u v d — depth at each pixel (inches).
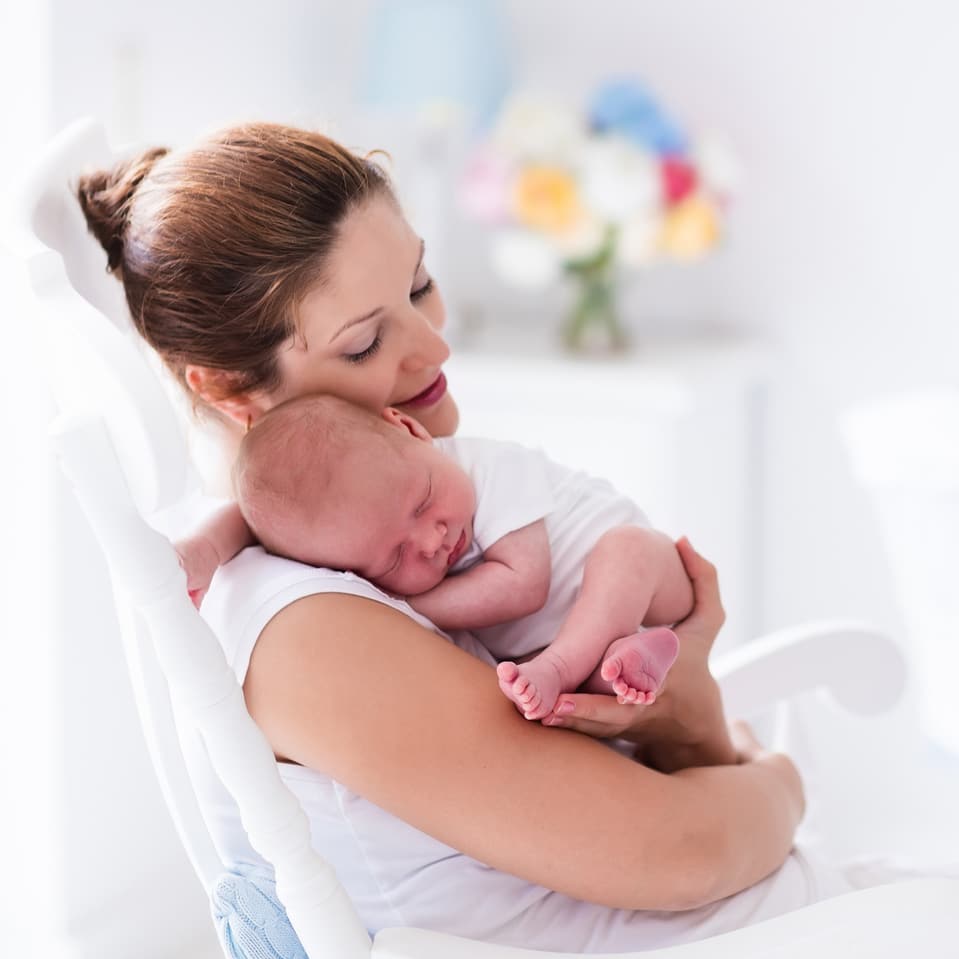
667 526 94.8
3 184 79.7
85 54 83.2
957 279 106.3
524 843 36.1
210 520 41.3
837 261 109.6
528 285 118.2
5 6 79.6
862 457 99.2
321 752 36.5
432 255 112.0
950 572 96.2
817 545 112.6
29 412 79.0
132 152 45.3
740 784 40.5
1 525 81.3
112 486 31.6
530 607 41.2
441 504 40.6
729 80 110.9
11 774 83.7
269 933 39.6
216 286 39.8
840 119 108.2
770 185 110.8
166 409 30.8
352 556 39.8
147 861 87.8
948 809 106.3
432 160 111.0
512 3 116.5
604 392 95.2
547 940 39.9
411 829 38.9
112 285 43.1
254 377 41.3
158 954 87.7
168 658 33.3
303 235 39.0
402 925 39.2
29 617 81.5
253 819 34.8
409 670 36.4
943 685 98.9
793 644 54.8
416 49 106.7
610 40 113.9
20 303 77.2
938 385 107.8
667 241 99.6
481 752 35.9
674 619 42.9
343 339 40.3
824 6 107.4
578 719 37.7
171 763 42.2
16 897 84.5
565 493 44.2
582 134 103.2
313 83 112.7
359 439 39.7
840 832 104.4
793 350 111.6
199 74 96.7
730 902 40.9
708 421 100.0
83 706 83.0
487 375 98.3
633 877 36.7
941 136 105.6
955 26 104.1
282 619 37.2
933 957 33.6
